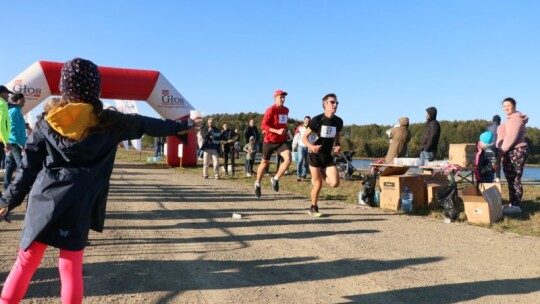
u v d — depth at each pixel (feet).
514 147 23.16
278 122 26.53
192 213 23.35
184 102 56.49
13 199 7.91
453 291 11.82
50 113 7.48
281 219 22.06
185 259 14.47
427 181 27.14
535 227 19.92
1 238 16.24
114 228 18.93
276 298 11.13
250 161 46.55
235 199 29.22
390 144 33.86
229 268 13.60
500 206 21.50
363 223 21.30
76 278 7.89
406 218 22.72
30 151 7.80
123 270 13.08
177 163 63.36
